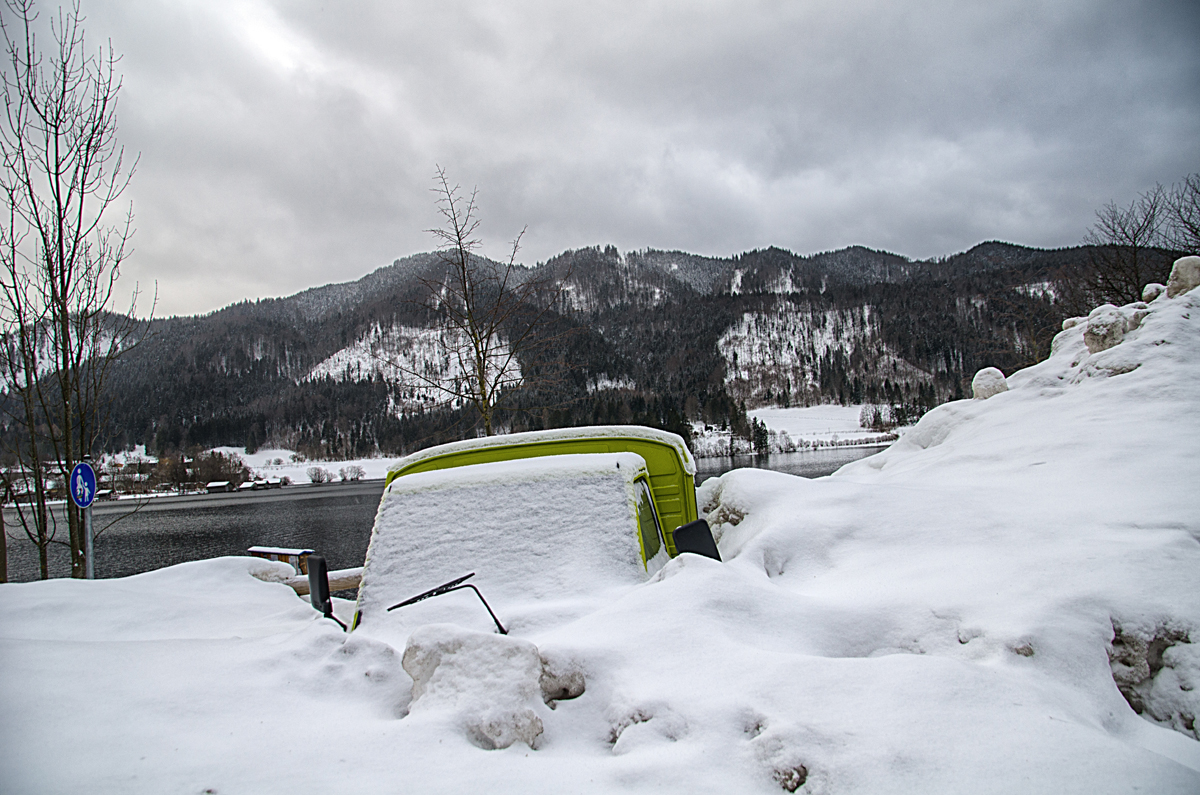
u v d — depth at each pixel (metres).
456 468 5.15
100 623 5.49
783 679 2.89
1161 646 3.36
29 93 9.91
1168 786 2.16
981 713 2.56
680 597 3.68
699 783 2.33
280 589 7.48
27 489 10.47
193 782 2.24
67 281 10.05
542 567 4.38
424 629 3.15
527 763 2.46
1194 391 7.27
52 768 2.28
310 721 2.81
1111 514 4.63
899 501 5.34
